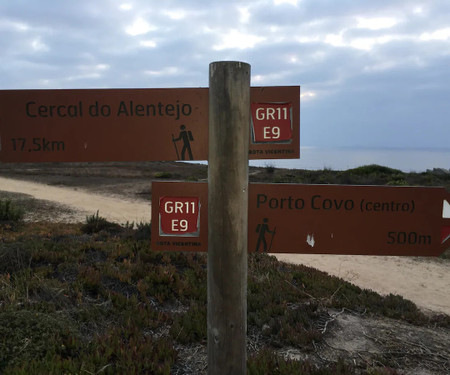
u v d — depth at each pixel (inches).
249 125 60.3
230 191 59.4
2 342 113.2
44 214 556.7
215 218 60.3
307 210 67.9
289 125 63.9
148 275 213.8
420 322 192.9
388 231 68.4
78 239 297.4
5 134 65.3
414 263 389.1
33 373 100.3
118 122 65.3
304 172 1221.1
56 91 65.1
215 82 58.6
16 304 140.7
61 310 155.8
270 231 68.1
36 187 909.2
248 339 161.0
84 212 603.2
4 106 65.0
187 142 65.3
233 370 63.3
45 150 65.6
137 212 633.0
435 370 141.6
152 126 65.4
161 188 65.5
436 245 68.7
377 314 201.0
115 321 159.2
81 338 134.6
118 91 65.0
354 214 68.1
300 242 68.3
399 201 68.0
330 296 225.5
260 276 253.0
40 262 218.7
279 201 67.7
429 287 321.7
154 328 159.6
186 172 1307.8
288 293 222.2
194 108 64.9
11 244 230.7
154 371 118.1
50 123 65.3
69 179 1098.1
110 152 65.6
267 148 63.9
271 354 135.6
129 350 126.8
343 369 129.4
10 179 1082.1
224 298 61.4
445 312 262.4
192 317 168.4
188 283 214.1
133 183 1007.6
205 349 145.0
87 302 171.9
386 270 366.6
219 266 60.8
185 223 65.9
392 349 157.3
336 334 168.6
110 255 242.7
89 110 65.4
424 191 67.9
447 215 68.3
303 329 165.0
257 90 63.4
